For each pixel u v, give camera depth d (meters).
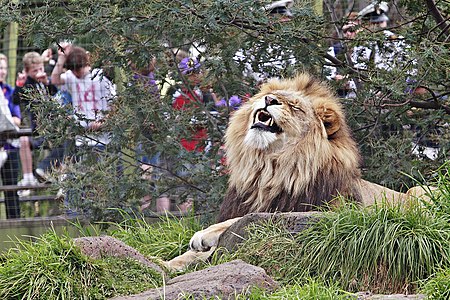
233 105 13.91
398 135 13.57
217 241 9.66
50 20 12.58
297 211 10.13
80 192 13.48
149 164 13.59
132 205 13.45
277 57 13.51
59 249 7.93
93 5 12.40
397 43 13.68
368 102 12.97
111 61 13.14
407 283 8.17
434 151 13.88
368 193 10.90
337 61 13.52
